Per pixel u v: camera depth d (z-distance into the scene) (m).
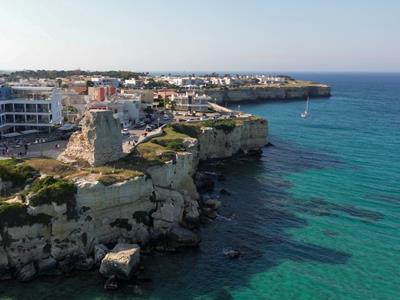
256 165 106.88
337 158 112.94
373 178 93.12
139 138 92.81
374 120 190.12
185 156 75.94
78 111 123.00
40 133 99.12
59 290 48.09
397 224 67.75
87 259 53.31
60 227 53.97
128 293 47.97
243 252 58.59
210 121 119.94
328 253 58.41
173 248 58.91
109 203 57.84
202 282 50.84
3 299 46.03
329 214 72.19
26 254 51.72
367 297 48.06
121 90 183.88
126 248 53.81
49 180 56.19
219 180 92.38
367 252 58.56
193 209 68.25
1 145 85.88
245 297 47.94
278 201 78.94
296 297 48.03
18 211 51.53
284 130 161.00
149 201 62.78
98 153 65.31
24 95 105.12
